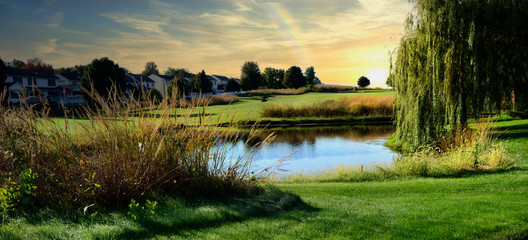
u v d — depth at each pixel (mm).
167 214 4352
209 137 5926
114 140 5145
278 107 39812
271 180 9570
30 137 4762
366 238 3953
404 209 5574
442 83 16641
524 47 16094
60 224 3795
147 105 5738
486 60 16297
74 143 5043
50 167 4727
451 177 10367
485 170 10617
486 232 4207
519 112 23094
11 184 4219
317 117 38188
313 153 19359
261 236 3873
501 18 15852
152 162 5188
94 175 4691
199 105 6008
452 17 15844
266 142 6520
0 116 4859
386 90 84250
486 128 14336
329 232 4141
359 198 7262
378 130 30109
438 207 5652
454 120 16266
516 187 7402
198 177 5602
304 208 5477
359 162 16609
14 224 3766
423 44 17156
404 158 12617
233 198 5508
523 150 13969
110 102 5441
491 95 16047
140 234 3758
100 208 4461
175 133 5738
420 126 17234
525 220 4629
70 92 55875
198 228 4117
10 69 51812
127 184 4777
